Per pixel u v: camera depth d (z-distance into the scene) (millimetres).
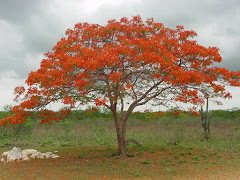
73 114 26094
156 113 11812
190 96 9742
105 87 9414
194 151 12336
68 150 13328
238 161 10266
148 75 9859
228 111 27578
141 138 16266
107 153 12219
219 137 15812
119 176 8359
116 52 8797
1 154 12773
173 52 9602
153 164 9961
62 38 10320
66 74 8789
